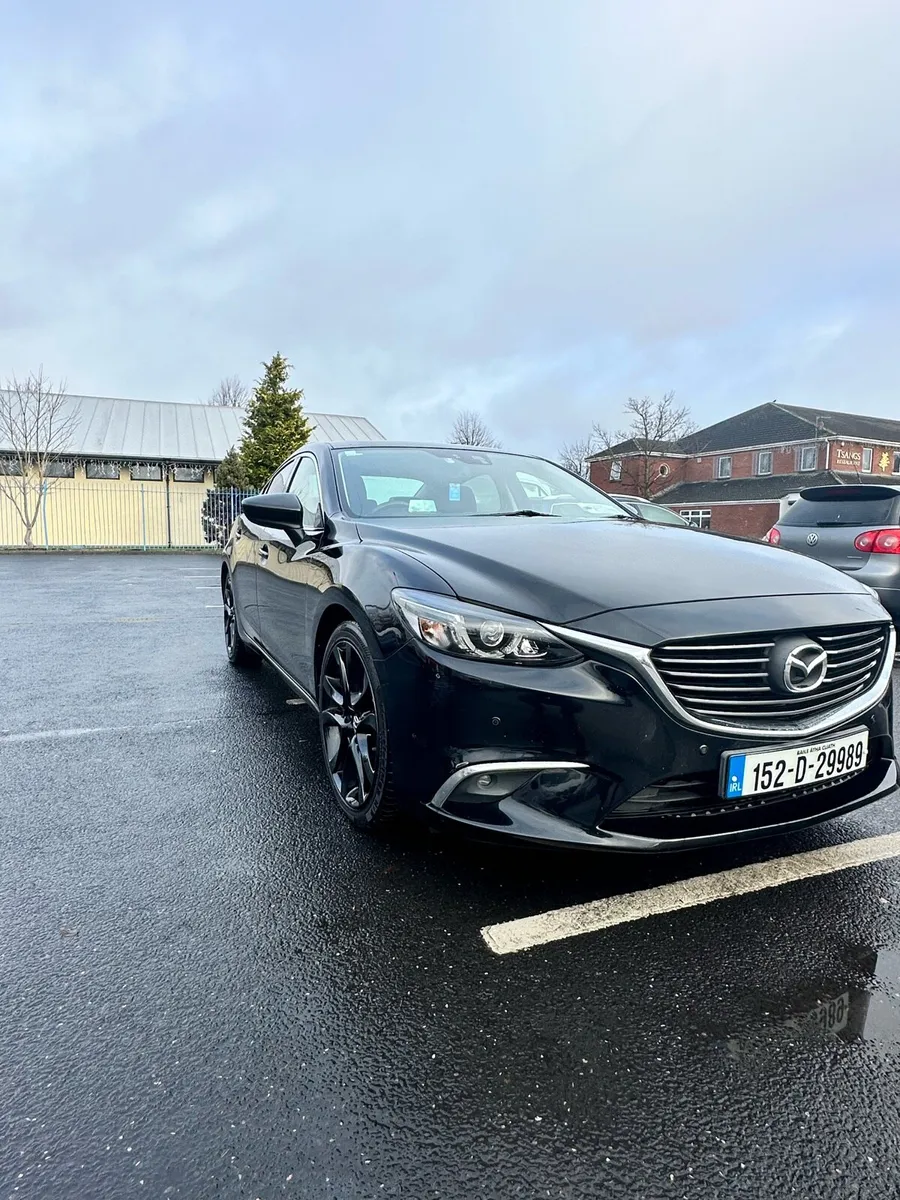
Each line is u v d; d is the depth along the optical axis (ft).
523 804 6.34
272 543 12.65
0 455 75.56
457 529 8.66
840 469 116.78
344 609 8.50
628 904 6.97
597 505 11.88
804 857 7.96
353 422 105.40
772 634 6.55
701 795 6.41
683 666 6.29
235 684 16.08
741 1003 5.62
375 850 8.03
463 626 6.49
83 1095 4.62
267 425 76.95
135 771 10.53
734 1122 4.50
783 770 6.57
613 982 5.83
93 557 66.28
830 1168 4.18
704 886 7.30
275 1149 4.26
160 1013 5.42
